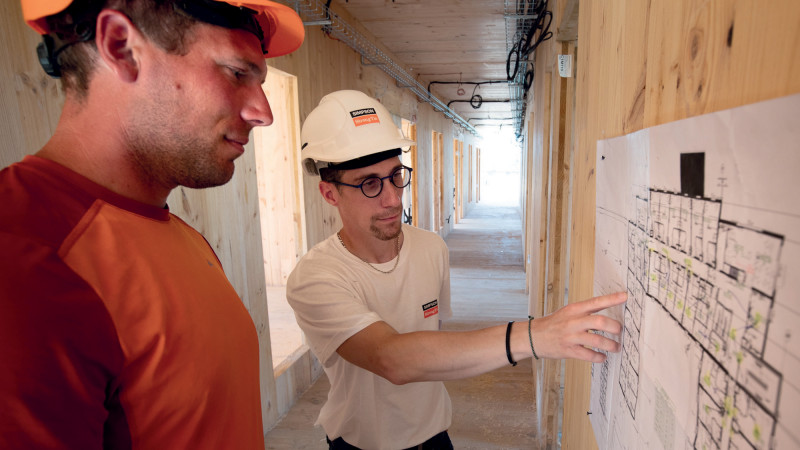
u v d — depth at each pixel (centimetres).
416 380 85
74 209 52
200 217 203
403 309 126
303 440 246
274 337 337
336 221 376
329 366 121
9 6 122
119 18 51
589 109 87
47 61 55
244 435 70
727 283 31
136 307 53
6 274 42
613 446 63
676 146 39
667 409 42
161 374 55
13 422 40
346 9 361
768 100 25
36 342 41
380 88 482
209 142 60
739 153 28
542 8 254
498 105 877
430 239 138
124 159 57
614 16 68
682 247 38
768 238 25
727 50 32
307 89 306
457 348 77
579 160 97
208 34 56
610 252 65
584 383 89
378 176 114
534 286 312
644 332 49
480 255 700
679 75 42
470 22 393
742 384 29
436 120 798
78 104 56
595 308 62
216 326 64
